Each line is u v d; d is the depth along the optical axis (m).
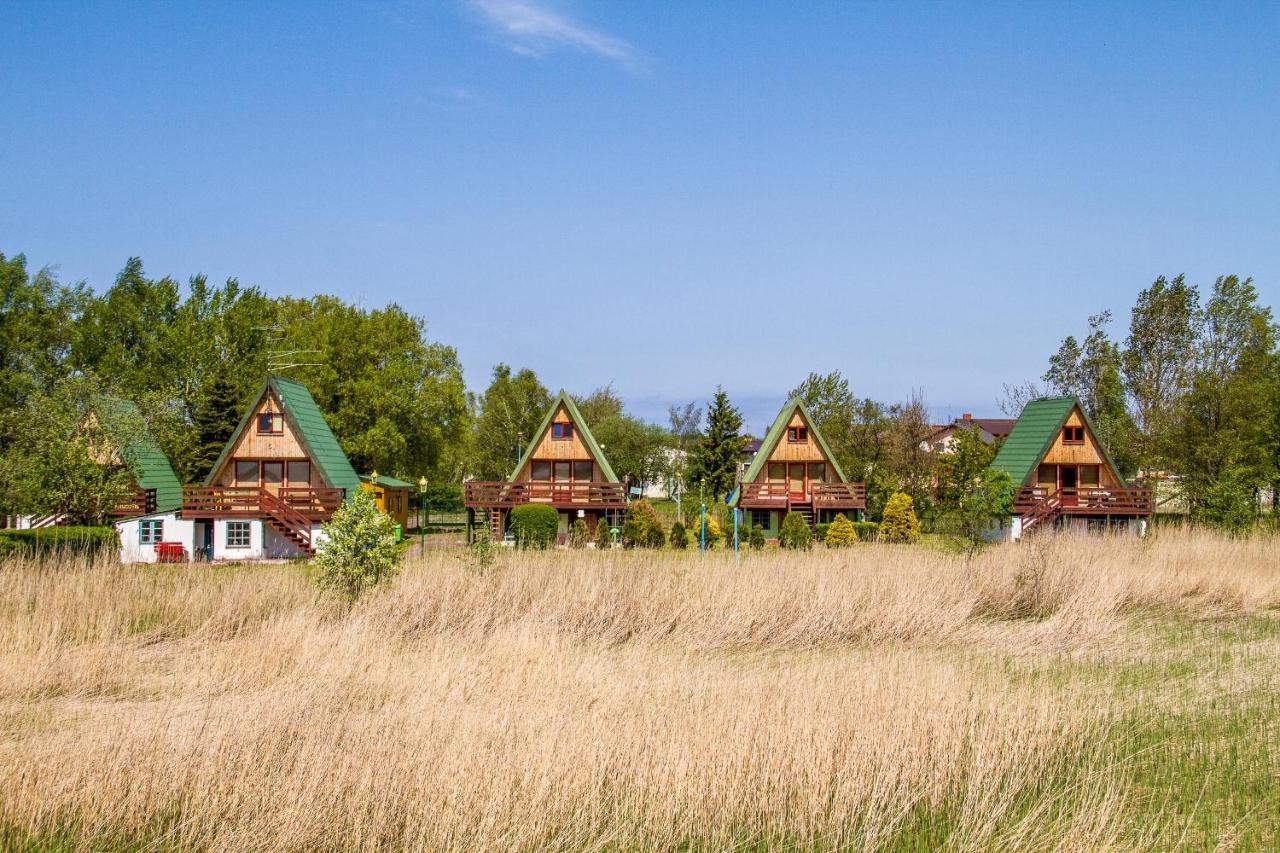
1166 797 9.84
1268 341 60.78
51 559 21.62
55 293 55.66
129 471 38.91
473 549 23.03
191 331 59.72
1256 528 35.66
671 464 85.62
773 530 50.66
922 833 9.20
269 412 43.19
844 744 10.43
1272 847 8.73
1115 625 20.27
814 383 75.56
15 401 48.28
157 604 19.52
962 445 51.03
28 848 8.68
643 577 21.56
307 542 41.03
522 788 9.26
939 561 25.28
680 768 9.60
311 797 9.09
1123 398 65.50
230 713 11.66
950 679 13.19
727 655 17.67
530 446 47.50
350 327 58.19
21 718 12.33
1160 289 64.75
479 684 13.16
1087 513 48.03
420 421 59.03
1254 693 14.03
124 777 9.62
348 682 13.42
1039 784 10.34
